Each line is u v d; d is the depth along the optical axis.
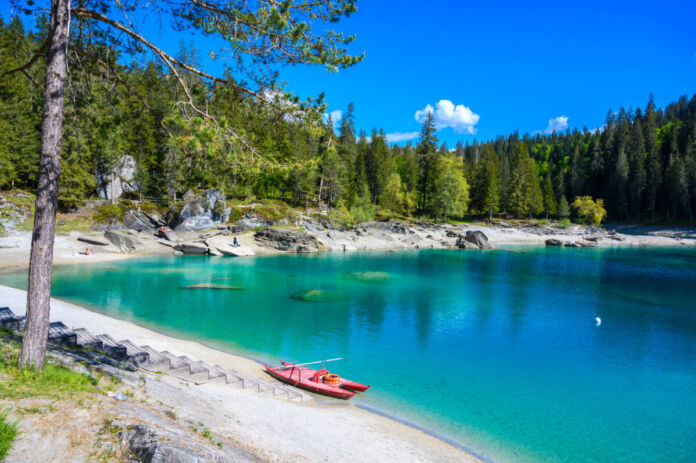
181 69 9.42
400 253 58.22
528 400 13.17
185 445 5.80
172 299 25.70
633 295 30.67
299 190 72.44
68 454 5.06
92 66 9.49
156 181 62.50
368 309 24.97
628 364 16.58
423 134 91.56
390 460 8.91
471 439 10.62
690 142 96.94
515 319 23.36
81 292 26.53
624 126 112.06
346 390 13.46
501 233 89.38
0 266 33.38
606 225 100.19
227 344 17.70
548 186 106.94
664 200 99.44
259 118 9.74
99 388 7.64
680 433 11.24
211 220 56.84
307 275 36.81
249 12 8.61
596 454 10.14
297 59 9.15
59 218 48.03
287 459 7.64
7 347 8.55
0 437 4.80
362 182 87.44
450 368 15.85
